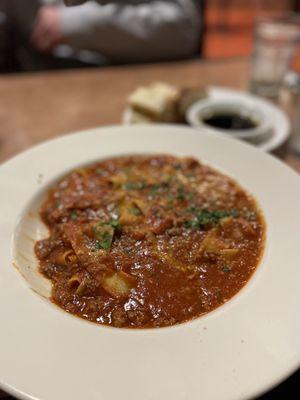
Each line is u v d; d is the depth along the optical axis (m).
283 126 0.35
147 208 0.24
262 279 0.20
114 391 0.16
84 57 0.71
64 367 0.16
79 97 0.42
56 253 0.22
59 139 0.29
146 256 0.22
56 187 0.27
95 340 0.17
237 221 0.24
